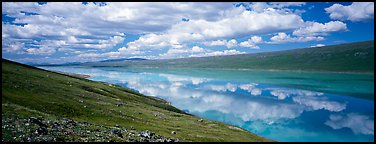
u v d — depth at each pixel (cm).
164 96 16188
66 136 3806
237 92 17750
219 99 15025
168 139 5022
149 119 7356
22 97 6588
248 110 12175
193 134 6172
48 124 4300
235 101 14388
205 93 17400
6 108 4703
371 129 9162
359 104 13325
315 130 9138
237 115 11269
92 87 11269
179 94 17038
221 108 12612
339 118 10712
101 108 7438
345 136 8481
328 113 11562
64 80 11581
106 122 6078
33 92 7525
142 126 6222
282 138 8388
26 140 3319
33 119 4159
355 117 10806
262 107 12794
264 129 9319
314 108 12519
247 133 7744
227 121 10338
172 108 11375
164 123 7138
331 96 15738
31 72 11631
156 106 11194
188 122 7912
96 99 8831
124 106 8712
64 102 7119
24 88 7700
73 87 10075
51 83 9812
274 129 9331
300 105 13212
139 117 7350
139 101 11225
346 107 12656
